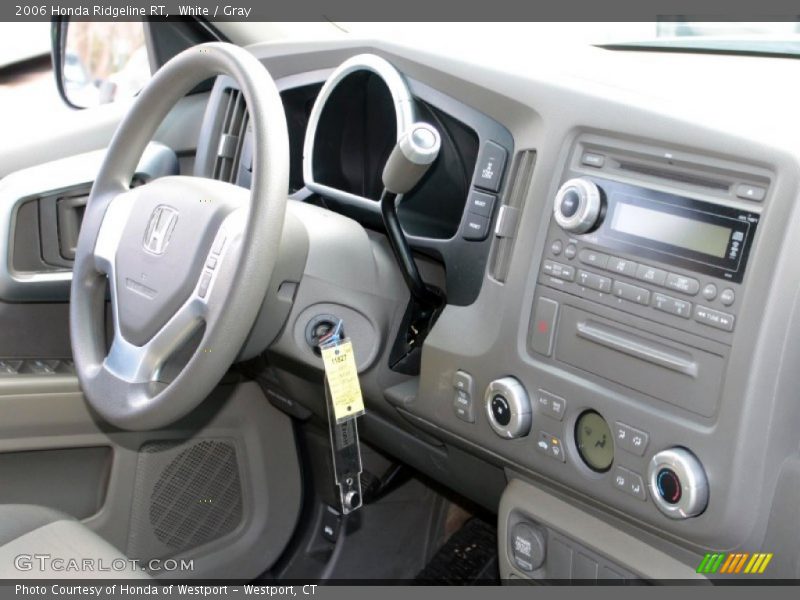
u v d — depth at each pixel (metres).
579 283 1.00
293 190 1.52
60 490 1.50
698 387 0.89
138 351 1.10
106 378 1.12
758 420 0.85
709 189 0.90
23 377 1.45
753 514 0.88
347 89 1.36
